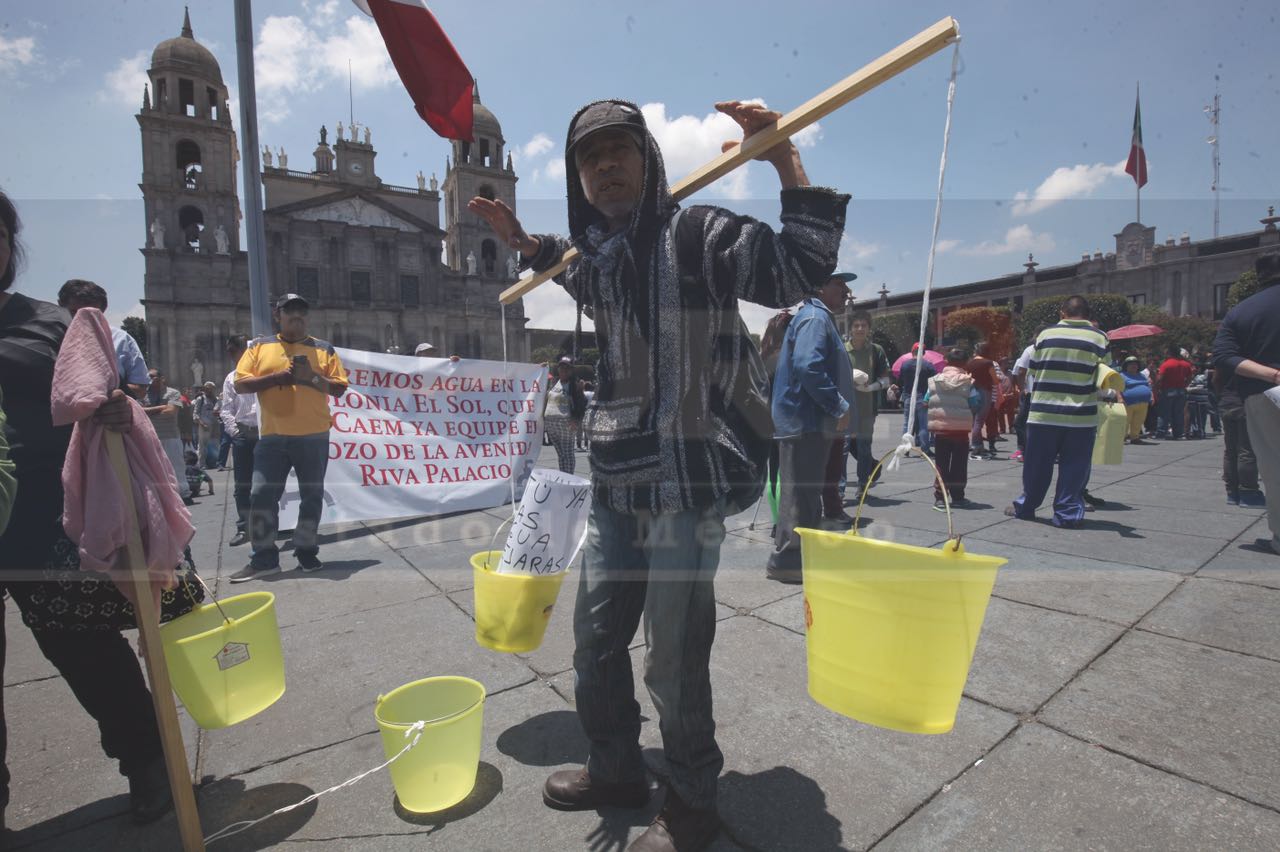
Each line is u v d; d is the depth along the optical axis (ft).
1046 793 5.36
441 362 10.73
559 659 8.22
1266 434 9.75
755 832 5.06
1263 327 9.77
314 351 10.53
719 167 4.23
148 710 5.69
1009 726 6.30
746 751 6.11
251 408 13.15
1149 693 6.73
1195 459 17.88
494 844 5.10
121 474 4.73
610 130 4.13
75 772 6.33
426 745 5.33
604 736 5.33
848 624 3.92
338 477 11.40
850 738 6.26
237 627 5.68
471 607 9.86
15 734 7.00
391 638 8.90
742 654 7.99
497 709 7.11
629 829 5.22
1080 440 12.08
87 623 5.26
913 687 3.72
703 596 4.62
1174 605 8.66
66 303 5.48
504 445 11.47
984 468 14.34
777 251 3.83
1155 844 4.76
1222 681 6.89
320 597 10.34
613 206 4.36
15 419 5.07
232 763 6.29
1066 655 7.57
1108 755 5.80
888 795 5.44
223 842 5.26
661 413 4.17
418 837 5.22
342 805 5.65
